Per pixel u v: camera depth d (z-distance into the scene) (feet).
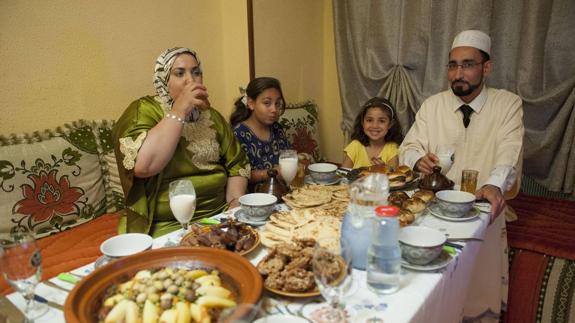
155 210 5.08
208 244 3.33
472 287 5.22
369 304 2.71
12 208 5.48
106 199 6.68
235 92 9.12
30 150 5.76
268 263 2.96
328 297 2.53
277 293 2.72
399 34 9.05
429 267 3.13
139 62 7.30
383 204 3.12
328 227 3.58
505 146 5.98
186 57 5.29
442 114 6.72
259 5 8.69
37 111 6.13
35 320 2.59
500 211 4.78
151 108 5.22
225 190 5.91
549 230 6.15
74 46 6.39
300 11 9.91
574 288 5.42
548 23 7.34
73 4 6.28
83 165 6.28
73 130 6.37
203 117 5.57
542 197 7.64
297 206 4.35
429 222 4.19
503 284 5.59
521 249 5.85
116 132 5.10
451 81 6.33
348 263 2.49
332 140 11.23
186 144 5.28
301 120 9.84
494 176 5.30
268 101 6.92
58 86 6.31
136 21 7.14
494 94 6.45
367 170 5.54
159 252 2.96
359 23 9.53
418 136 6.84
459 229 3.99
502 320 6.03
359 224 3.13
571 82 7.09
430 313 2.94
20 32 5.80
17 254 2.63
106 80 6.88
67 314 2.24
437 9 8.42
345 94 10.11
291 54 9.89
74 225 6.12
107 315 2.42
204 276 2.74
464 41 6.13
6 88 5.77
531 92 7.61
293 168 5.00
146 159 4.61
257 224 4.02
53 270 4.71
